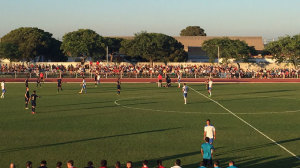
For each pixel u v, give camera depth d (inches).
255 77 3376.0
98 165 748.6
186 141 950.4
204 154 728.3
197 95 1996.8
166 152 847.1
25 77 3201.3
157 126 1142.3
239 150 869.2
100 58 4626.0
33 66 3614.7
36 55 4712.1
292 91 2208.4
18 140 950.4
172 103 1664.6
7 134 1018.1
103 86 2534.5
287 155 827.4
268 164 762.8
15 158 795.4
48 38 4741.6
